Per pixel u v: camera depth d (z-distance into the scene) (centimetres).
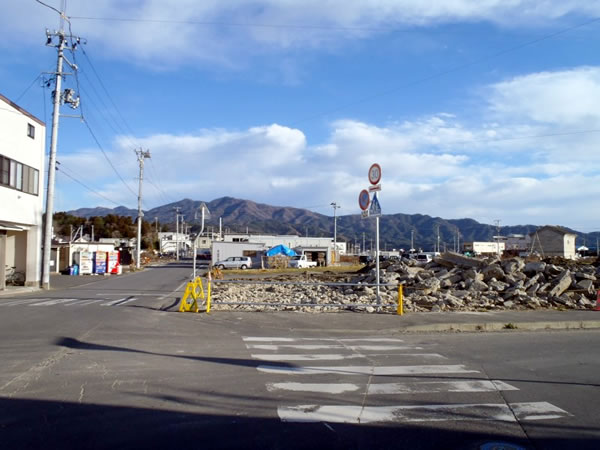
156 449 480
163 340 1054
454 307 1703
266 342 1063
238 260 5559
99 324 1247
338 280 3047
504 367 858
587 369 850
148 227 11488
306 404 623
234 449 483
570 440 523
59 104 2580
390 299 1850
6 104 2319
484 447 501
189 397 644
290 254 5722
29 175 2569
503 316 1466
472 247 9862
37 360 841
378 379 759
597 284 2011
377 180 1572
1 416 565
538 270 2102
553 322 1375
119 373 759
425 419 579
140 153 5528
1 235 2355
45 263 2520
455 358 929
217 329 1227
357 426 551
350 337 1162
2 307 1609
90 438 504
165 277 3797
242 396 653
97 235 10225
